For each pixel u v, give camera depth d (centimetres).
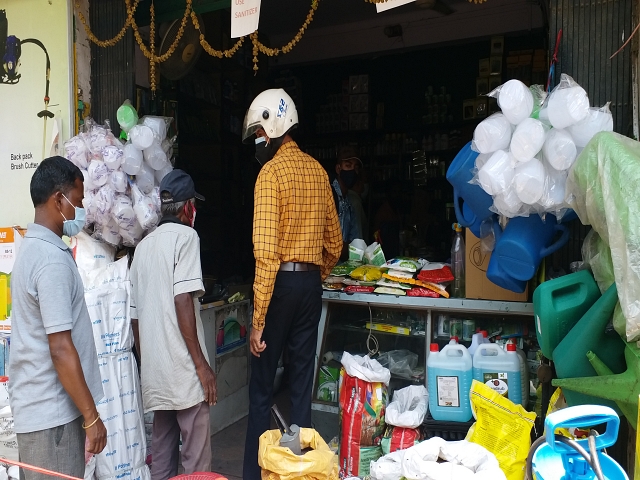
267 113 248
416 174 551
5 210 329
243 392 368
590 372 181
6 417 250
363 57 580
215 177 509
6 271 319
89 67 321
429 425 247
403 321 301
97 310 241
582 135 188
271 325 249
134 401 254
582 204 183
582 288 188
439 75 562
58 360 166
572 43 217
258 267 235
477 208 220
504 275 214
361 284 294
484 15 514
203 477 151
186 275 220
